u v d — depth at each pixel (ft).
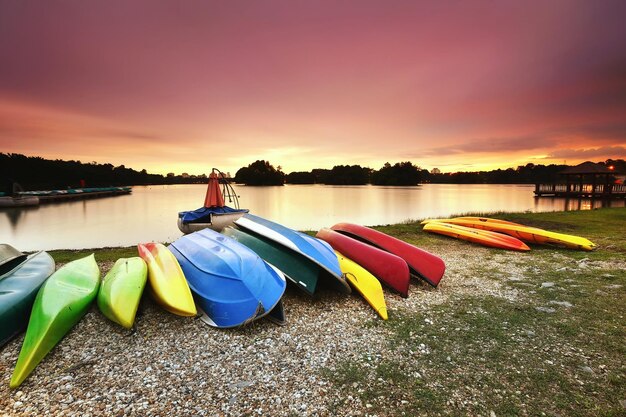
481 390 10.63
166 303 14.83
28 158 275.39
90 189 204.33
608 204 103.24
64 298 14.14
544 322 15.14
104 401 10.09
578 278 21.01
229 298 15.08
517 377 11.27
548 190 136.77
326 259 18.25
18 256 19.69
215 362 12.15
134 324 14.62
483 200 137.18
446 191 246.06
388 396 10.36
